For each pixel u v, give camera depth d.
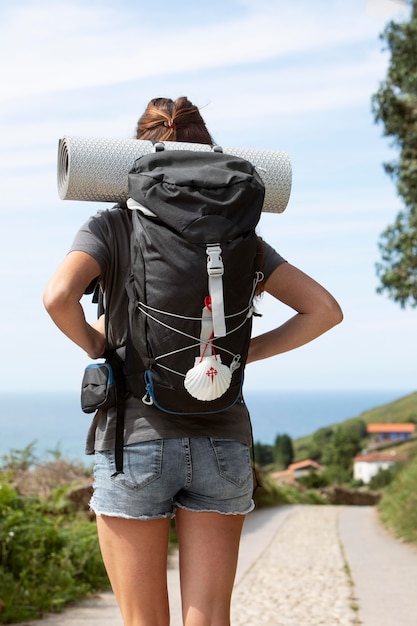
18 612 5.29
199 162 2.21
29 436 194.25
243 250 2.09
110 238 2.27
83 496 9.66
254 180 2.17
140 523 2.23
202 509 2.27
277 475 101.75
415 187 14.40
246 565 8.78
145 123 2.53
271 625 5.33
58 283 2.17
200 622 2.22
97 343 2.28
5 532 6.05
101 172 2.28
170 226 2.08
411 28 13.71
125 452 2.21
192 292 2.06
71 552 6.70
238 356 2.16
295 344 2.45
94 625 5.12
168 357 2.10
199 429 2.22
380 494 38.00
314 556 9.80
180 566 2.31
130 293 2.15
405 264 14.95
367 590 6.90
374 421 158.75
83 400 2.25
